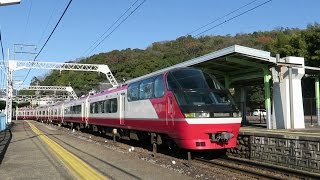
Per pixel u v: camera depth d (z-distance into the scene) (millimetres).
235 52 18078
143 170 11633
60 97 77188
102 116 25734
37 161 14203
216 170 12234
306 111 29938
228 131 13945
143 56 69188
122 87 21172
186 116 13547
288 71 20656
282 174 11586
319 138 11648
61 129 40594
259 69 21406
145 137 19172
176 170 12242
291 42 49281
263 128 20750
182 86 14453
